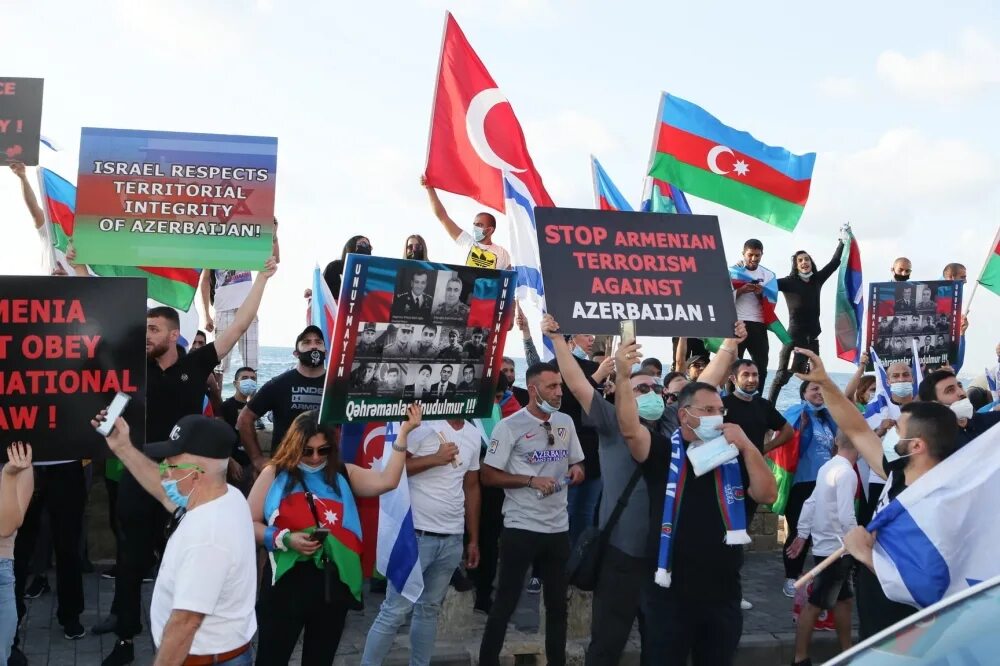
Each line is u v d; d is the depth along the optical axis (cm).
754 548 1220
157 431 725
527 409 753
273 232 738
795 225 1091
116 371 558
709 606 580
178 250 724
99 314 557
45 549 901
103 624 797
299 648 786
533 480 728
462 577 854
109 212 716
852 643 879
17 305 548
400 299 598
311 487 569
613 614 615
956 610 364
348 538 566
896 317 1096
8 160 771
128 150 719
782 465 1037
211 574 436
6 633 571
